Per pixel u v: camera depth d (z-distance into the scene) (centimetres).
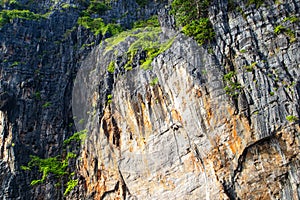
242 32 2944
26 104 3891
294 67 2705
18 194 3506
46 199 3506
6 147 3678
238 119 2673
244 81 2759
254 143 2608
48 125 3859
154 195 2961
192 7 3262
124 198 3131
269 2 2958
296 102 2578
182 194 2830
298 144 2508
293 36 2791
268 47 2831
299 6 2873
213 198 2677
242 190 2611
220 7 3098
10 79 3947
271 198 2544
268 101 2644
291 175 2506
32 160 3672
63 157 3709
